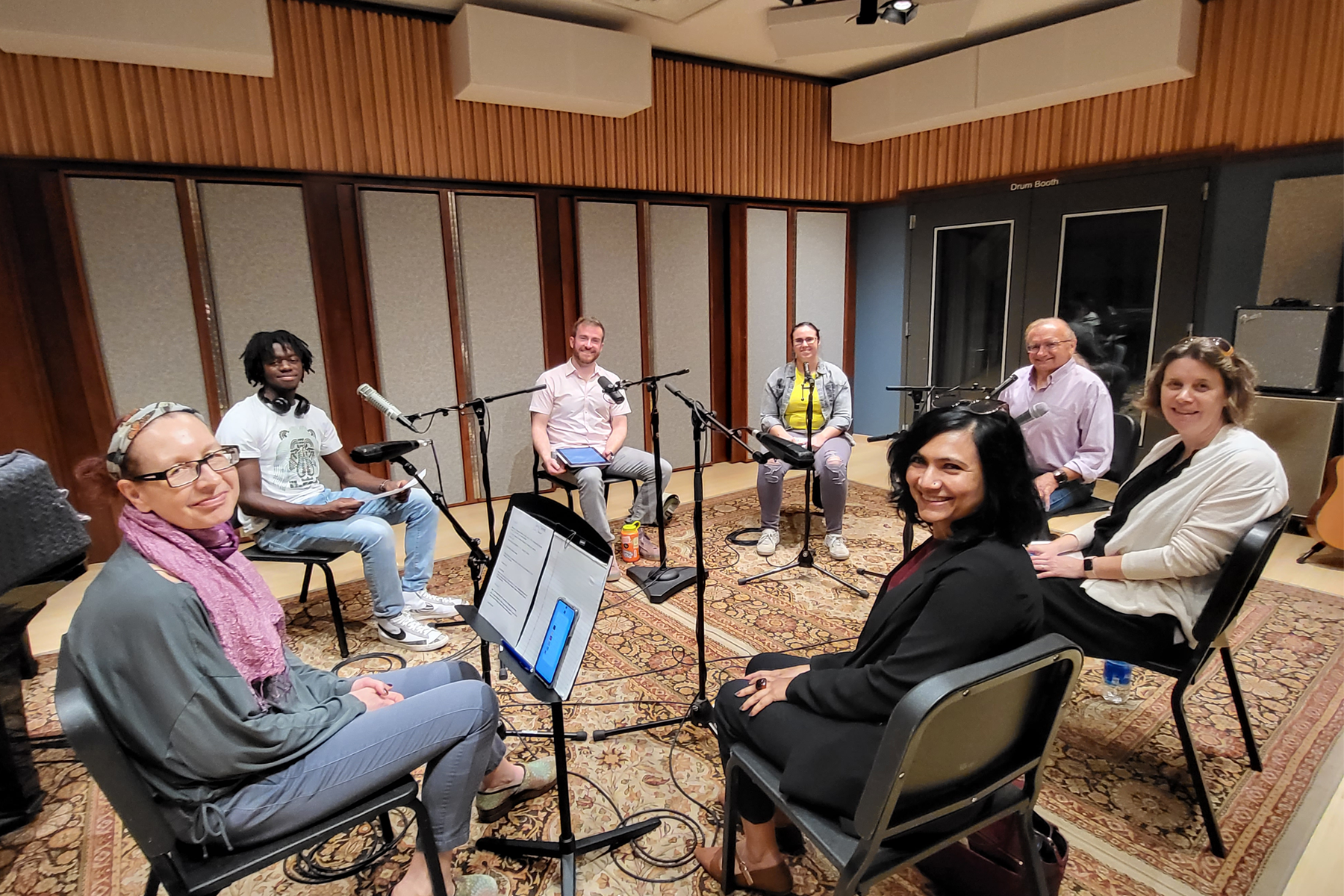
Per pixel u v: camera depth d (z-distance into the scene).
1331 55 3.46
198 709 1.10
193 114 3.31
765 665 1.62
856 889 1.09
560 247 4.37
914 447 1.30
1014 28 4.31
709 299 4.99
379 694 1.46
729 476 4.88
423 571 2.88
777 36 3.91
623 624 2.81
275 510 2.55
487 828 1.74
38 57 3.02
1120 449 2.95
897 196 5.41
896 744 0.99
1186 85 3.95
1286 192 3.60
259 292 3.54
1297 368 3.45
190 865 1.16
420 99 3.82
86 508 3.35
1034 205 4.67
